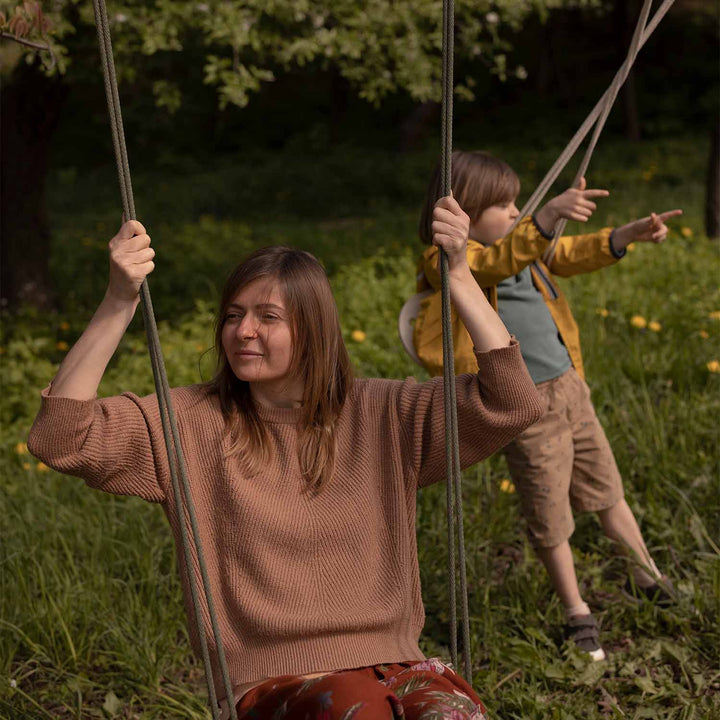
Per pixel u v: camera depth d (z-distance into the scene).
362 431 2.12
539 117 24.94
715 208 10.24
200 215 18.38
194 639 2.06
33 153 9.15
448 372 1.98
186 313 8.69
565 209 2.96
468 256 3.16
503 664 3.24
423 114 22.84
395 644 2.03
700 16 27.66
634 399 4.83
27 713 3.06
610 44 29.44
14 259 9.25
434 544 3.88
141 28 6.20
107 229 15.89
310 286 2.12
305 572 2.01
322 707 1.76
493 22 7.27
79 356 1.92
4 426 5.94
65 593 3.53
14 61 7.45
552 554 3.29
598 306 6.61
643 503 4.16
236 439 2.10
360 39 6.63
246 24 6.14
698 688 3.04
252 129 26.20
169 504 2.07
